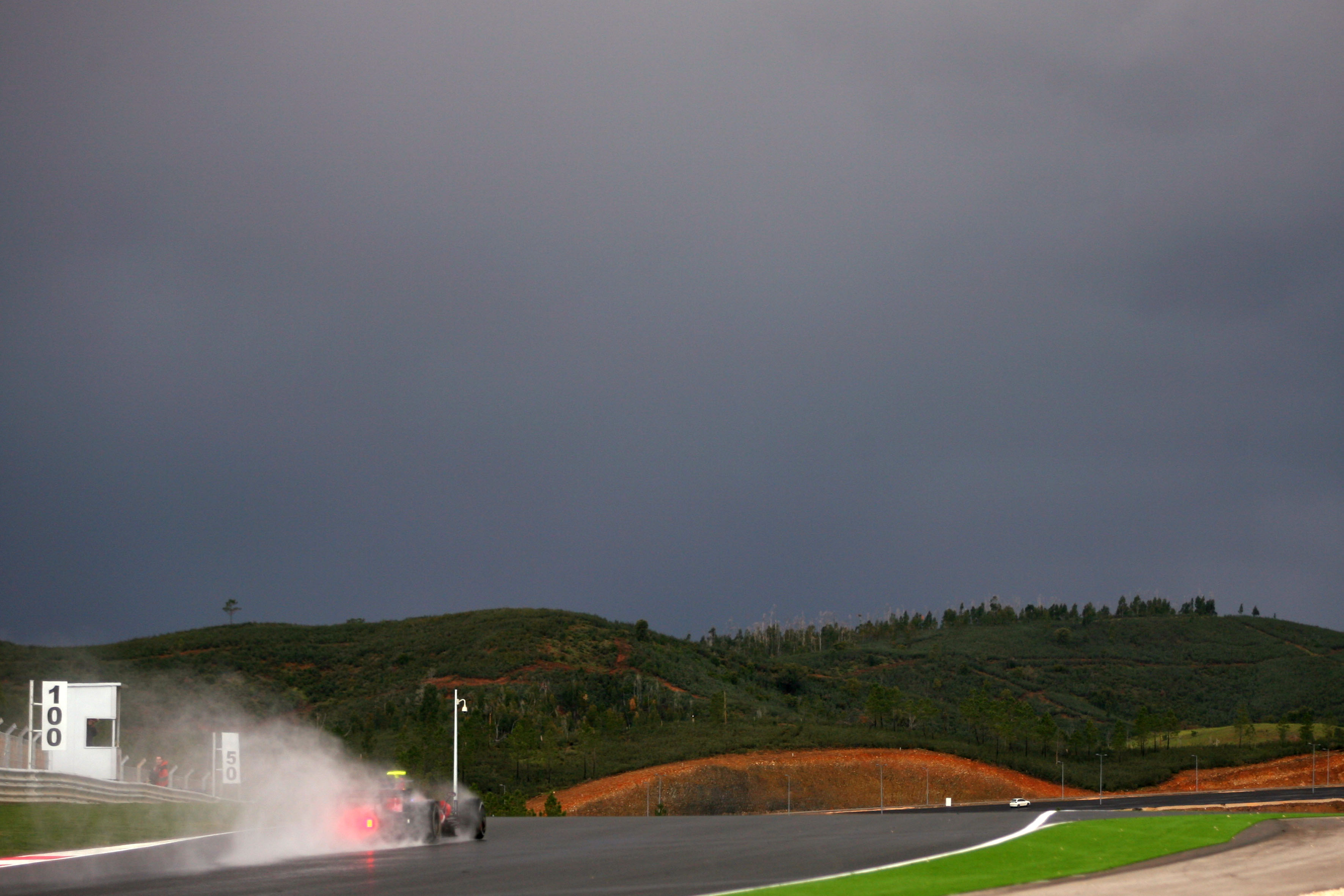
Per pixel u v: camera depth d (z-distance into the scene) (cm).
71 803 3238
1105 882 1516
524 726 9856
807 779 10394
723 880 1609
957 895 1403
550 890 1520
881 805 10188
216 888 1570
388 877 1711
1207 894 1402
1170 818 2428
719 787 9912
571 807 9038
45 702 3894
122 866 1903
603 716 11950
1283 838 2023
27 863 1945
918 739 12150
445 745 9431
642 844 2338
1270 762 12325
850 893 1430
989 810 8969
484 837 2728
